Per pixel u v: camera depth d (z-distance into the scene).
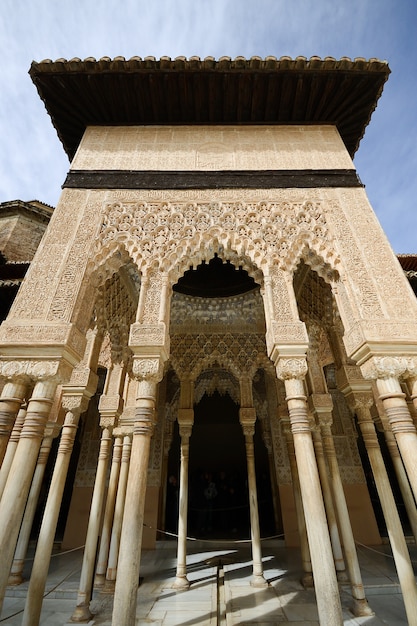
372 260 3.38
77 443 8.71
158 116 4.41
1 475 2.71
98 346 4.51
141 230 3.58
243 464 9.87
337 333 4.49
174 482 8.21
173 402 7.62
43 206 9.44
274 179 3.93
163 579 4.69
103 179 3.90
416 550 6.03
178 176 3.94
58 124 4.50
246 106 4.32
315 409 4.57
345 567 4.50
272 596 3.89
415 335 2.94
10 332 2.86
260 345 6.03
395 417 2.64
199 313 6.34
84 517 6.79
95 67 3.82
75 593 4.12
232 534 7.98
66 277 3.23
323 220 3.66
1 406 2.60
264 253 3.49
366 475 8.31
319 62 3.80
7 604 3.90
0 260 6.55
